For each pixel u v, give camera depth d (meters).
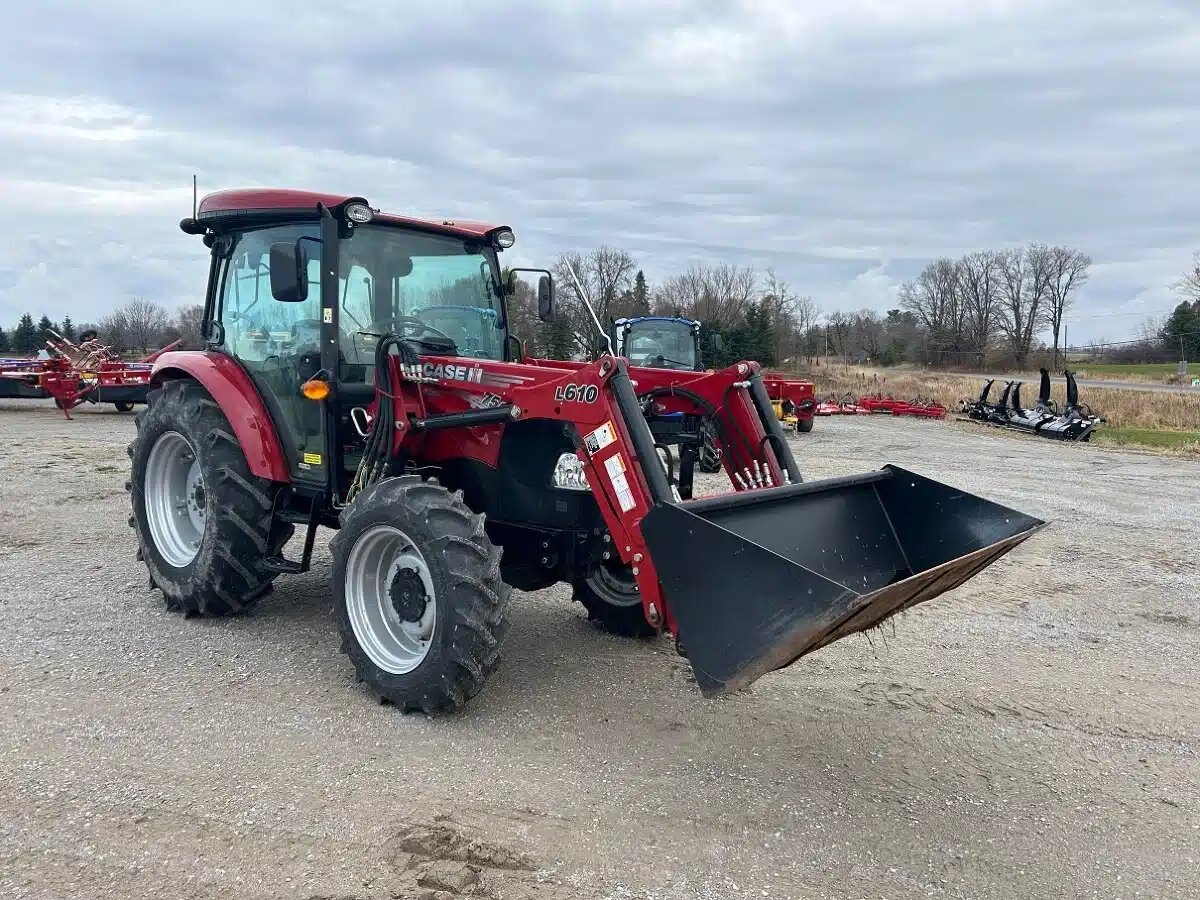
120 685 4.23
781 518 3.95
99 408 21.05
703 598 3.23
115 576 6.18
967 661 5.02
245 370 5.14
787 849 3.02
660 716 4.06
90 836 2.94
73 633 4.95
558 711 4.08
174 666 4.50
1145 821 3.30
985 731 4.05
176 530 5.52
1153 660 5.11
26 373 18.02
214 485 4.96
